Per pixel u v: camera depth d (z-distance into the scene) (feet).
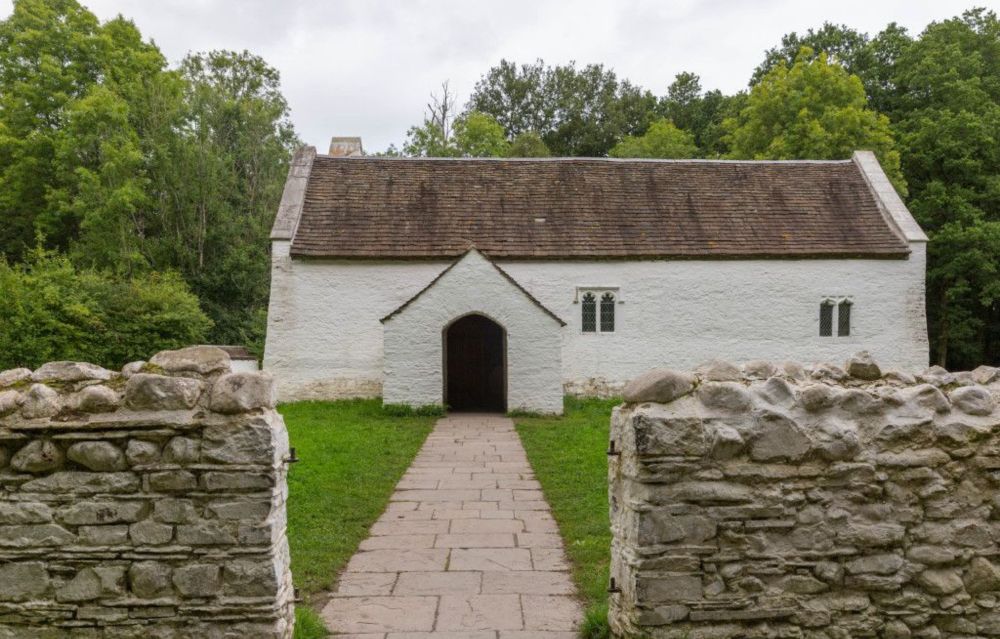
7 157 105.70
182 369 14.75
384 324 57.82
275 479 14.02
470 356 66.44
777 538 14.33
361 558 21.27
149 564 13.84
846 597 14.47
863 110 96.07
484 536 23.53
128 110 100.83
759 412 14.33
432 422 53.47
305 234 66.44
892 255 68.64
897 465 14.57
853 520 14.48
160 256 108.58
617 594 15.28
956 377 16.72
